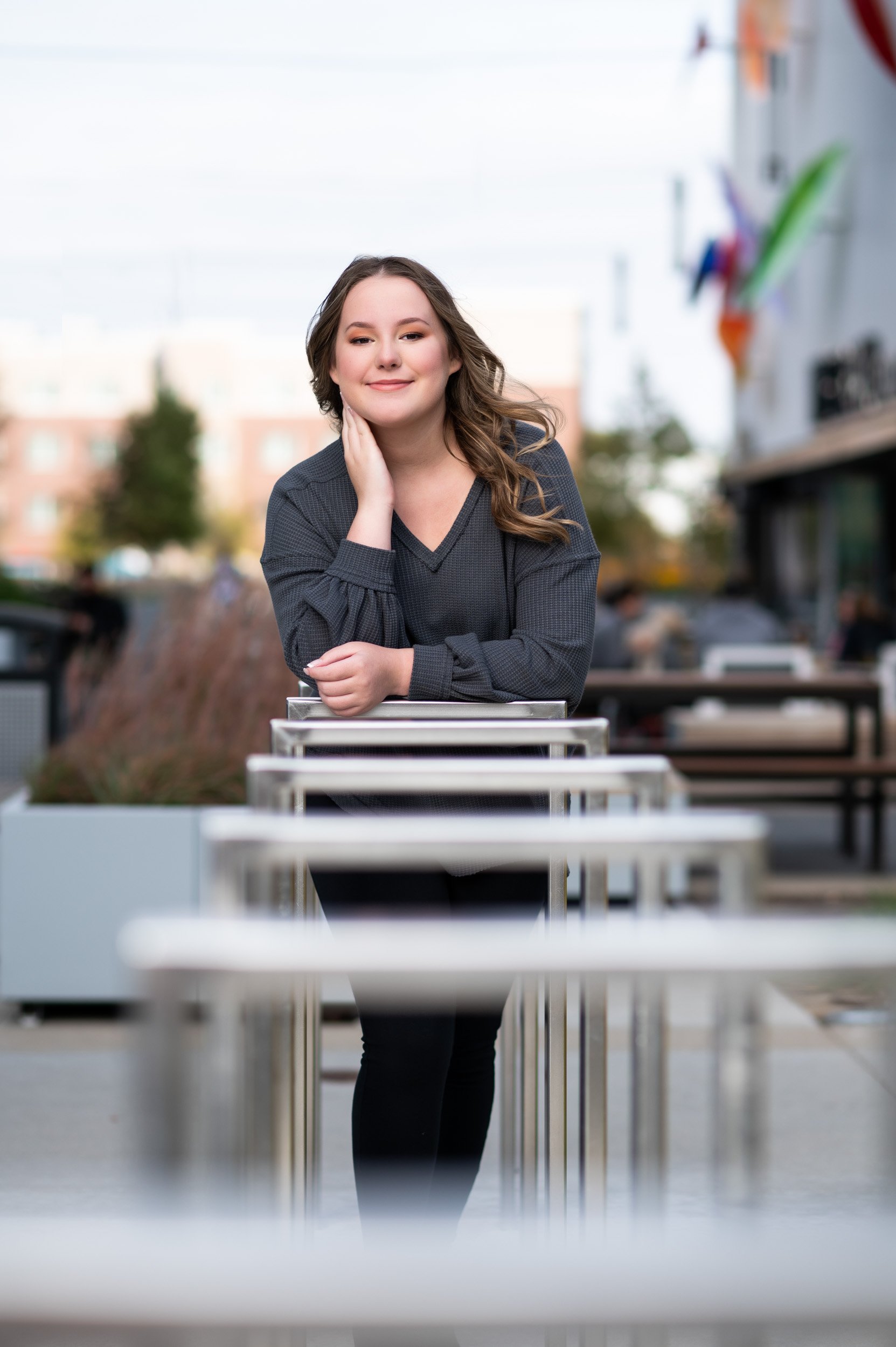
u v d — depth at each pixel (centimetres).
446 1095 226
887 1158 99
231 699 526
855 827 767
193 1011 354
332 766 161
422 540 215
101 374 6656
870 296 1794
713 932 81
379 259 212
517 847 121
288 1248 54
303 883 202
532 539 211
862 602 1451
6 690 751
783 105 2119
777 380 2225
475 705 204
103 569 4103
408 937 80
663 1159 148
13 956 441
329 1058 395
